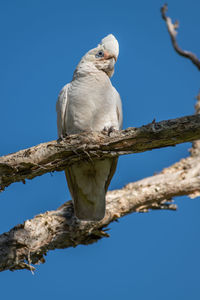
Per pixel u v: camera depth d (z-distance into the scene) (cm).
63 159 1048
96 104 1250
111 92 1284
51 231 1213
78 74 1300
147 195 1356
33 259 1202
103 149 1024
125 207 1323
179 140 972
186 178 1420
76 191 1252
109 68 1341
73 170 1224
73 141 1026
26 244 1159
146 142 991
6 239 1158
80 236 1249
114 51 1351
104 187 1254
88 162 1166
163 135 968
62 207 1288
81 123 1248
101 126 1250
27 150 1032
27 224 1187
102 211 1236
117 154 1029
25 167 1030
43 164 1039
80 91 1259
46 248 1218
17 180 1058
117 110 1337
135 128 995
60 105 1296
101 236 1282
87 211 1238
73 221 1236
